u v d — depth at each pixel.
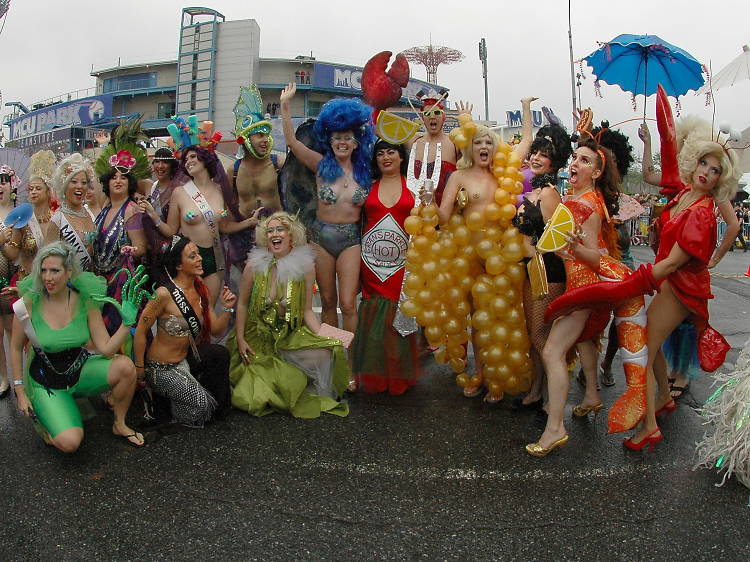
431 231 4.29
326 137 4.80
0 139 10.10
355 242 4.93
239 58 45.19
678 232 3.47
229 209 5.20
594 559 2.61
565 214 3.50
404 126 4.55
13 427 4.08
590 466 3.51
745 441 3.19
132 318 3.63
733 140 3.54
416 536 2.78
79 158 4.50
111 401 3.91
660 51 5.44
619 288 3.45
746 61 4.46
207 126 5.35
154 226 4.65
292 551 2.65
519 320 4.35
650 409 3.70
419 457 3.62
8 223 4.45
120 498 3.09
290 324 4.52
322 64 44.25
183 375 4.02
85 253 4.49
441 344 4.57
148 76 52.03
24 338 3.71
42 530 2.79
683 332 4.67
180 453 3.64
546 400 4.44
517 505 3.06
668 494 3.18
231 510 2.98
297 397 4.30
